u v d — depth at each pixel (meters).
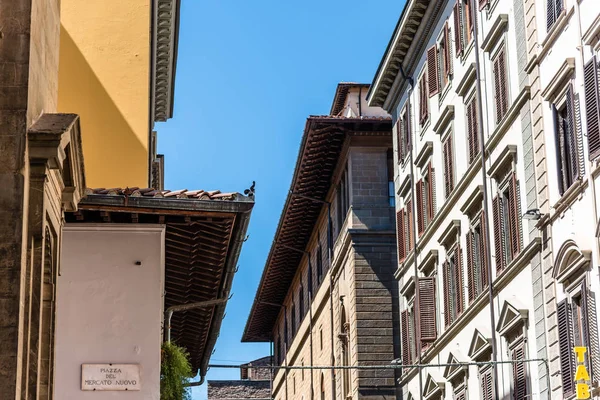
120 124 21.62
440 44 38.38
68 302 18.52
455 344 35.62
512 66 30.64
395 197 45.12
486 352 32.28
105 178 21.33
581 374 24.02
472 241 33.88
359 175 49.12
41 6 12.81
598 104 23.92
